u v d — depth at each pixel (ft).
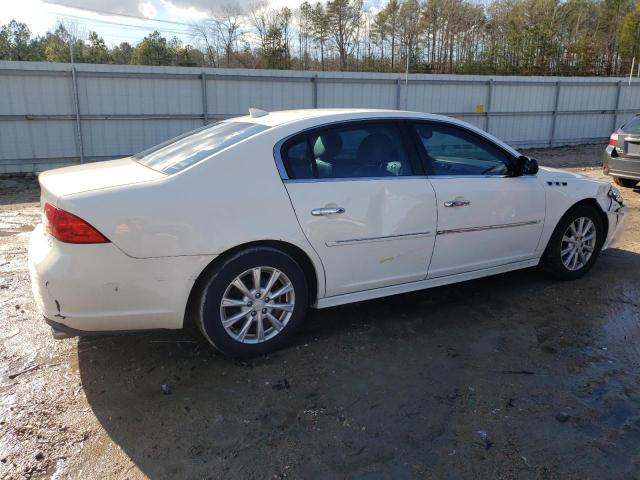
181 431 8.84
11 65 37.86
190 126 45.19
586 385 10.30
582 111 63.41
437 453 8.32
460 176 13.24
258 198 10.53
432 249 12.81
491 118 58.70
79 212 9.25
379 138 12.31
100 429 8.87
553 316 13.53
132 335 12.27
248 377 10.53
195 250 9.96
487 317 13.48
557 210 15.02
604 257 18.63
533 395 9.95
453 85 55.93
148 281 9.73
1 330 12.40
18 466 7.94
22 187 35.27
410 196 12.22
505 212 13.88
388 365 11.04
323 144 11.61
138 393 9.95
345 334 12.47
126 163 12.16
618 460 8.17
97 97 41.16
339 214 11.34
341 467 8.00
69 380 10.36
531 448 8.44
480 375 10.66
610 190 16.49
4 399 9.66
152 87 42.98
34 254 10.02
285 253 11.06
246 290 10.72
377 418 9.21
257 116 12.84
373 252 11.96
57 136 40.55
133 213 9.50
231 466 8.02
